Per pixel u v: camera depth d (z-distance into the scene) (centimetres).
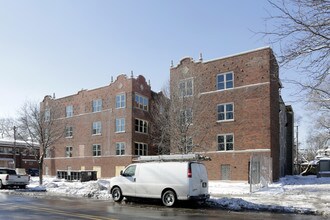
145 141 4588
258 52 3356
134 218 1194
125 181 1745
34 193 2336
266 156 3033
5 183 2667
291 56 801
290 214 1349
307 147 9544
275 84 3516
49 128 4031
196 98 3541
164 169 1636
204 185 1625
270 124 3238
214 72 3609
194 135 3453
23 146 7194
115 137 4531
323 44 769
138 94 4544
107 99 4712
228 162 3406
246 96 3381
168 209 1490
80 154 4978
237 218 1229
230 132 3444
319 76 815
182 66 3772
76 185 2791
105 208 1501
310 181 3359
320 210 1395
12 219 1165
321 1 732
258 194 2086
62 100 5356
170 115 3416
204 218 1217
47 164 5466
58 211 1380
